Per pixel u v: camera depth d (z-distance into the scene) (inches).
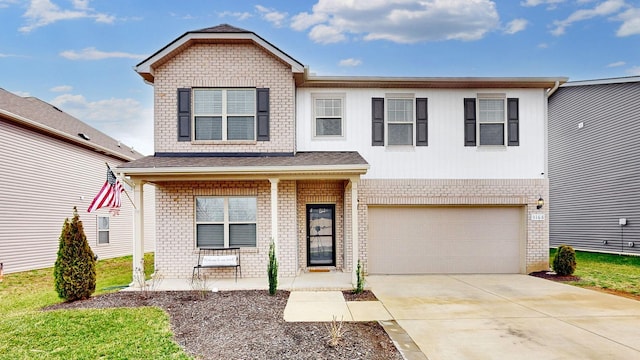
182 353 202.5
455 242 462.9
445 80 448.1
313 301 319.9
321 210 464.8
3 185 497.7
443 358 200.4
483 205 461.1
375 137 454.9
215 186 425.1
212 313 274.8
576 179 711.1
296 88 455.5
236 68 429.7
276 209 376.8
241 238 429.1
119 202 386.9
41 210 562.9
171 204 423.2
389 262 458.9
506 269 463.5
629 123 609.6
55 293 370.0
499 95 462.6
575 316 278.8
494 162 459.2
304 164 375.2
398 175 453.7
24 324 247.4
